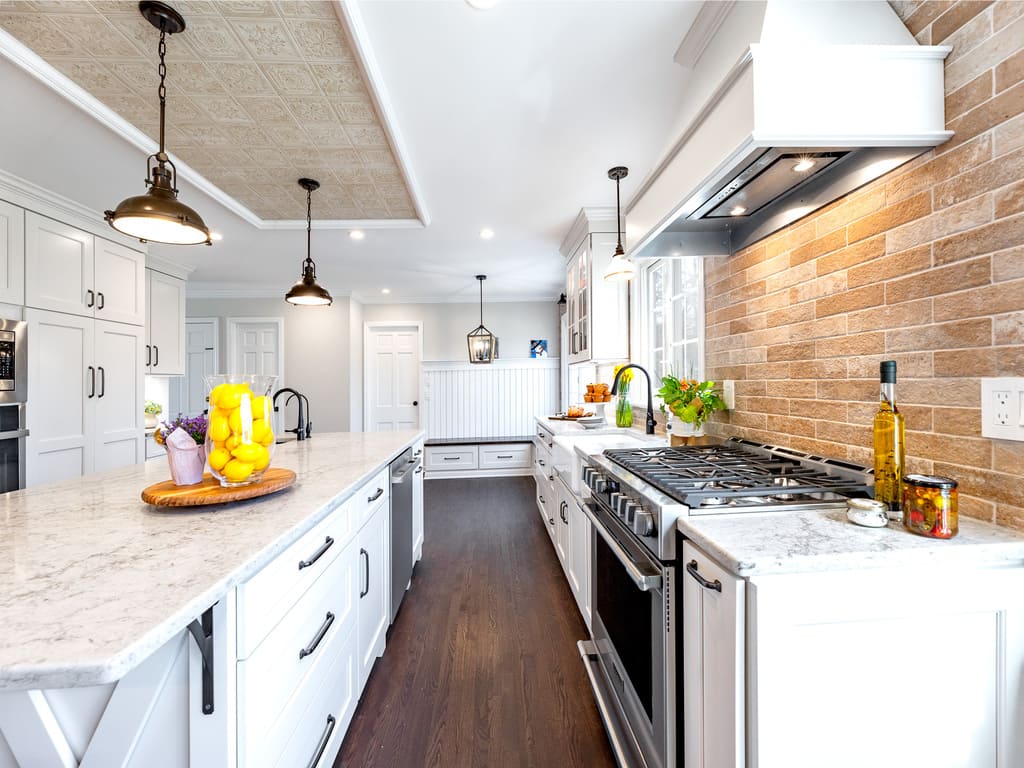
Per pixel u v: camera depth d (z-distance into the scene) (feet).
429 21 4.68
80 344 9.67
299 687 3.63
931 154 3.37
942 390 3.34
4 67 5.16
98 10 4.53
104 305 10.28
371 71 5.32
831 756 2.67
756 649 2.60
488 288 18.53
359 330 20.39
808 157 3.61
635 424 10.73
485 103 6.12
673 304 9.59
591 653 6.14
